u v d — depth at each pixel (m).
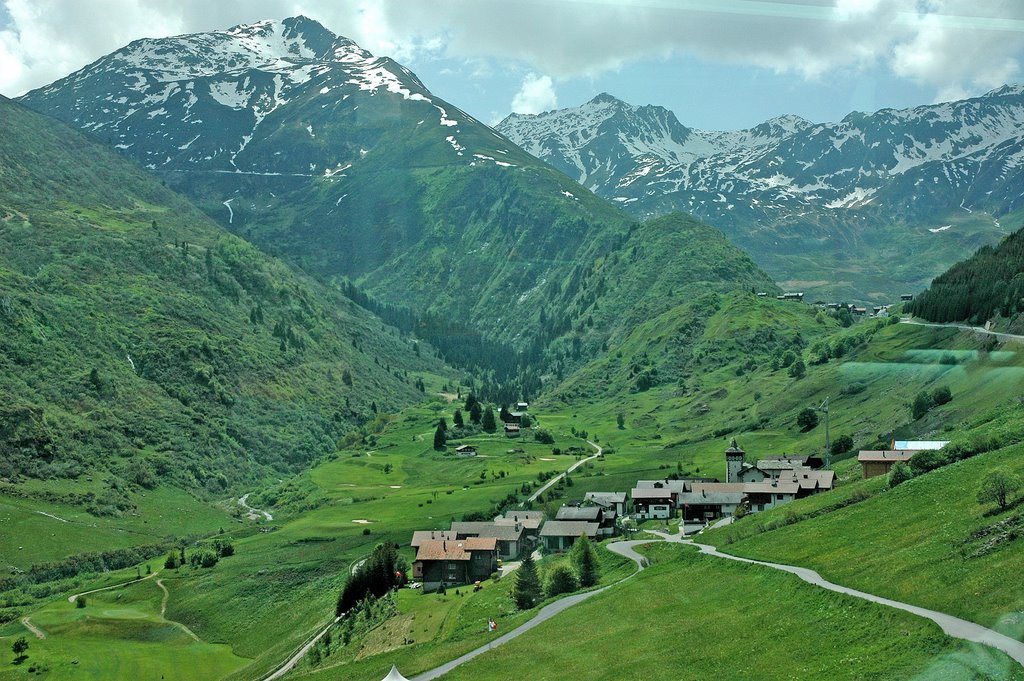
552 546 181.00
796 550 105.12
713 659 81.31
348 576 183.88
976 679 62.09
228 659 164.50
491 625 110.88
